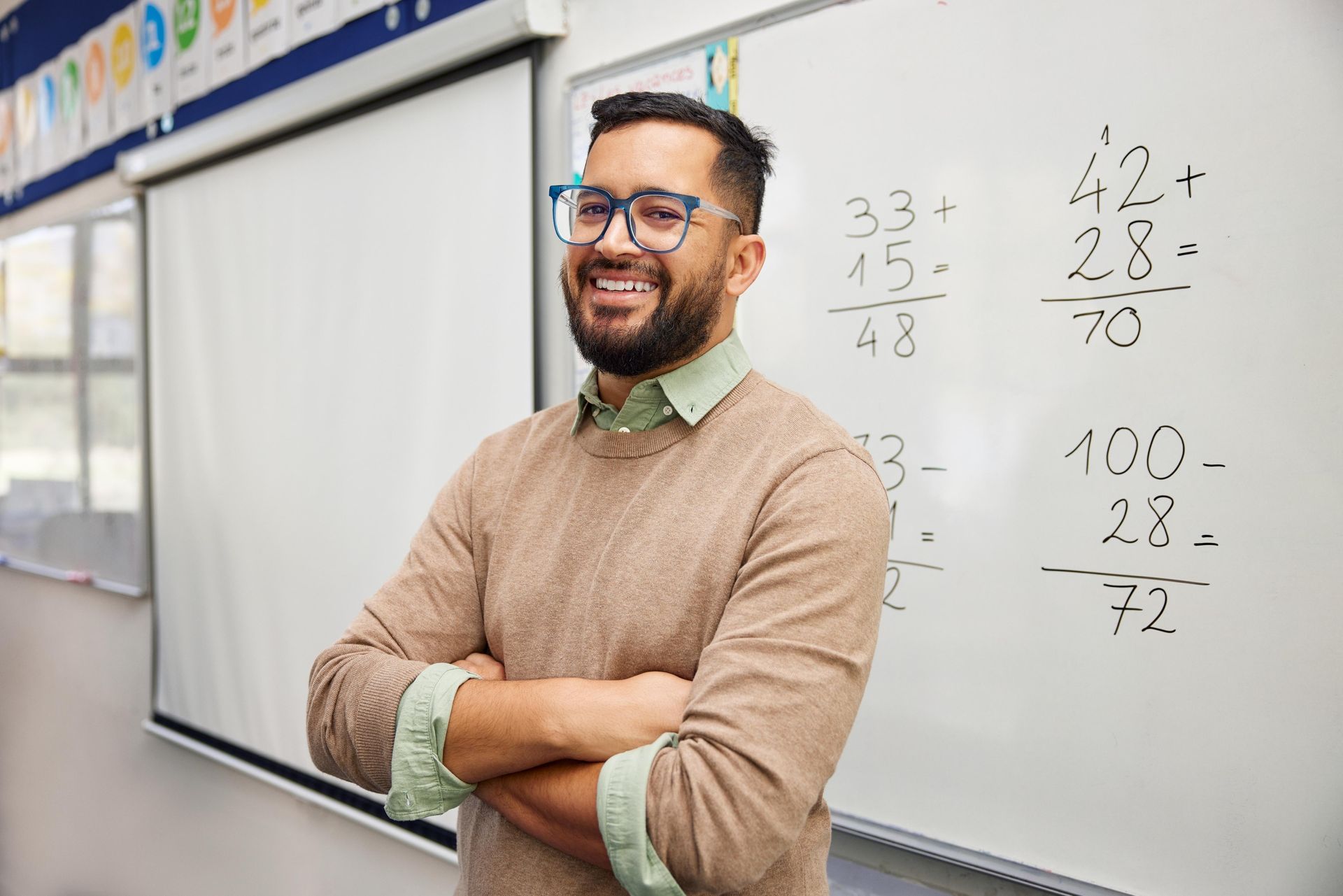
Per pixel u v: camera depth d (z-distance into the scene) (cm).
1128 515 109
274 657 232
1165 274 106
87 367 310
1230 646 103
